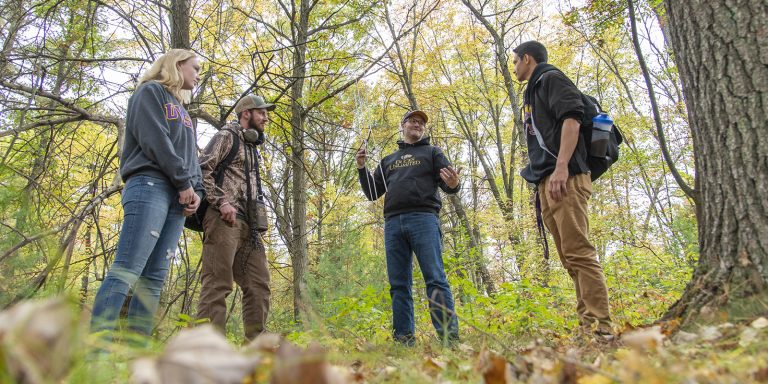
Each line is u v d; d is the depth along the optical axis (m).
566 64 17.66
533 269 11.55
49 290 1.85
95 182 5.20
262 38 9.89
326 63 8.66
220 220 3.69
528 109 3.67
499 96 19.75
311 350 1.00
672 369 1.40
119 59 5.98
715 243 2.56
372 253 6.57
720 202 2.55
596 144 3.40
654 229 10.84
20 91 5.40
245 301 3.88
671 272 7.05
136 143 3.04
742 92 2.53
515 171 21.77
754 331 1.90
